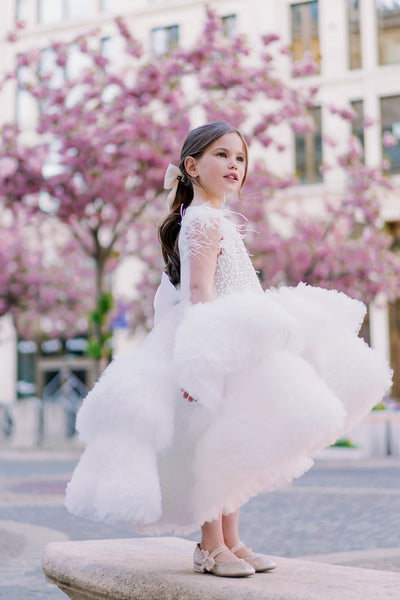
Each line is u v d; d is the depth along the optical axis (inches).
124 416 91.0
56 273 1025.5
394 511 290.0
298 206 977.5
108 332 719.1
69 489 93.1
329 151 986.7
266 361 89.6
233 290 101.8
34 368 1146.0
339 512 289.7
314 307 96.0
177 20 1080.2
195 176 110.2
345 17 1002.1
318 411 84.9
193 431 93.0
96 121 681.0
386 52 992.2
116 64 1095.0
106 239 949.8
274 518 275.3
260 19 1026.1
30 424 815.7
